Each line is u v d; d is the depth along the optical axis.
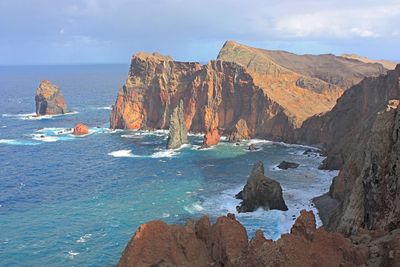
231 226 46.34
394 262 35.19
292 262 35.59
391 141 58.75
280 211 91.81
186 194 104.56
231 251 43.88
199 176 120.38
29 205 97.81
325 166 126.19
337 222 72.06
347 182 88.62
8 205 97.75
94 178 119.50
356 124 126.38
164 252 48.97
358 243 43.28
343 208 73.25
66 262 70.69
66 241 78.38
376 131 60.84
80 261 70.94
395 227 50.53
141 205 97.00
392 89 112.12
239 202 98.31
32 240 78.88
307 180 114.81
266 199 92.56
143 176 120.94
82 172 125.75
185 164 134.38
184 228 50.59
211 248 47.97
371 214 58.72
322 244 38.84
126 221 87.50
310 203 96.25
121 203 98.44
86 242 77.88
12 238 79.69
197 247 49.00
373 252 39.00
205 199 100.69
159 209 94.31
